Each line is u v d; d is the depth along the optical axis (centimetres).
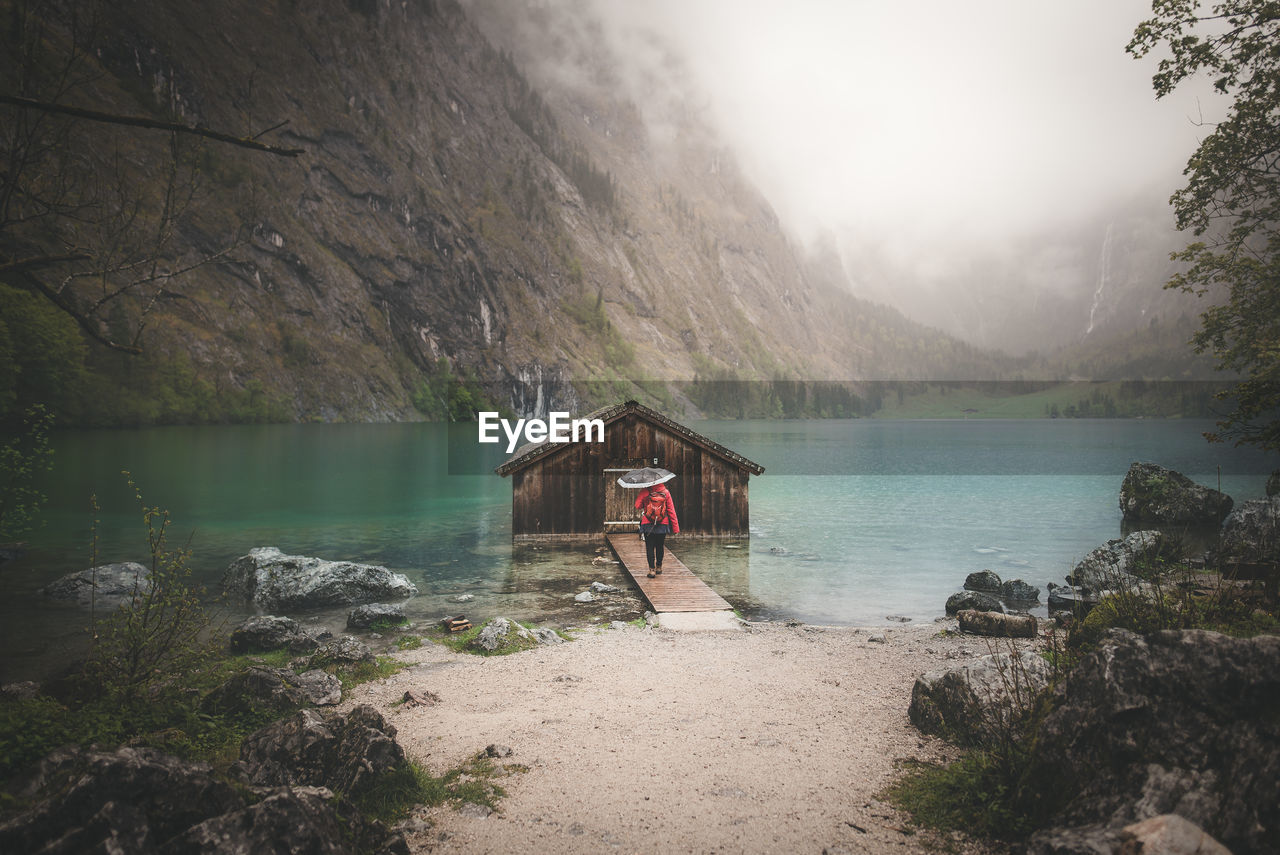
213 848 411
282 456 6869
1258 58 1959
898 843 540
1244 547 1714
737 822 579
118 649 902
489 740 765
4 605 1530
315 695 882
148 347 14600
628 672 1044
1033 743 553
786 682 985
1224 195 2098
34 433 1491
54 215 554
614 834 561
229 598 1639
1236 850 400
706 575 1998
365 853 491
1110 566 1733
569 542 2486
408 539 2550
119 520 2870
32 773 512
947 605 1576
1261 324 2041
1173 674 482
